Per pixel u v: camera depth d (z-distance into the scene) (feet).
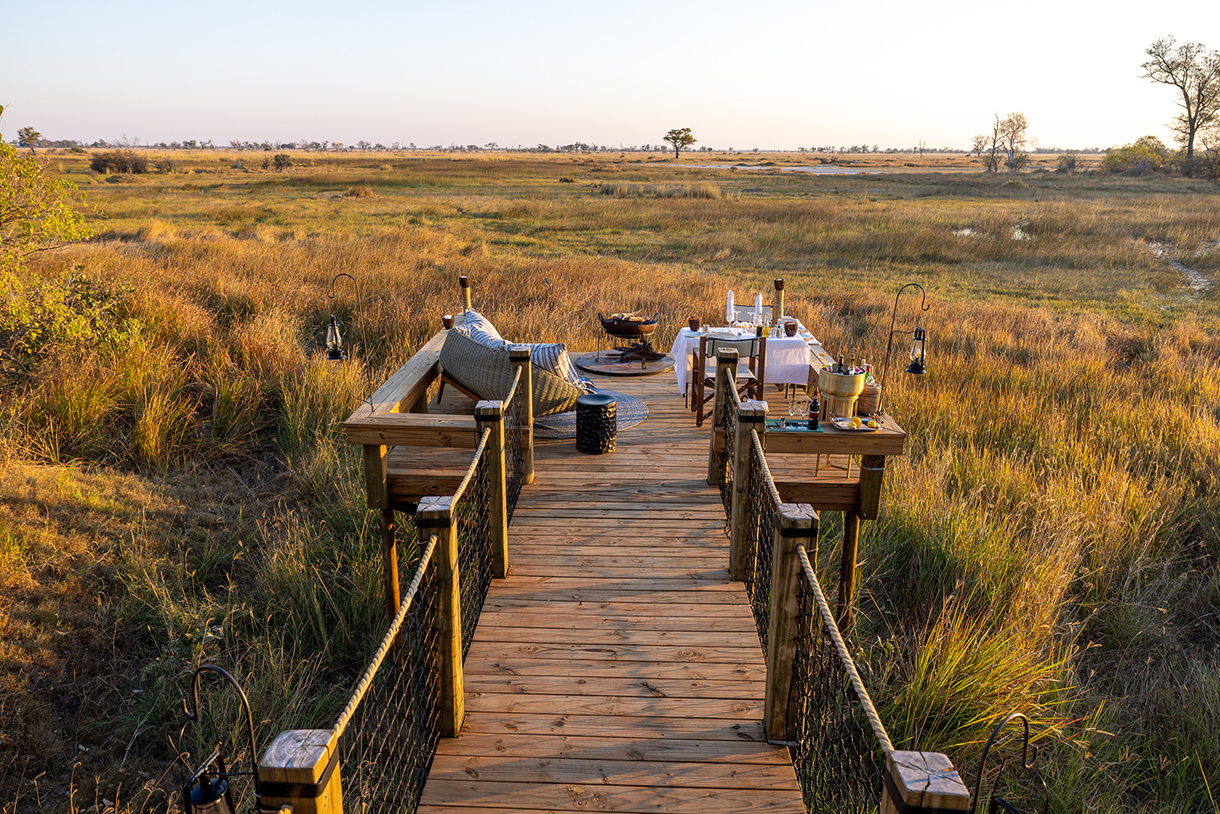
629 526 18.90
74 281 37.11
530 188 183.73
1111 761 15.94
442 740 11.75
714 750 11.50
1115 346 46.06
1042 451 28.84
